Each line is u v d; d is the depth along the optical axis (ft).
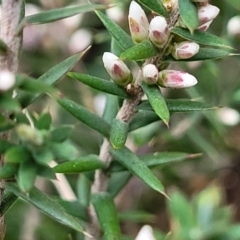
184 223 0.56
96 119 0.47
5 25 0.40
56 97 0.40
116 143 0.44
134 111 0.45
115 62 0.43
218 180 0.82
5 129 0.40
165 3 0.42
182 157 0.47
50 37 0.74
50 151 0.41
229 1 0.61
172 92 0.69
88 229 0.50
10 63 0.40
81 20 0.74
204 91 0.68
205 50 0.43
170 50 0.42
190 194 0.78
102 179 0.49
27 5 0.68
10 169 0.40
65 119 0.73
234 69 0.71
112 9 0.64
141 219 0.64
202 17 0.41
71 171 0.45
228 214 0.58
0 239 0.43
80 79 0.43
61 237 0.67
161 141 0.69
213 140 0.75
